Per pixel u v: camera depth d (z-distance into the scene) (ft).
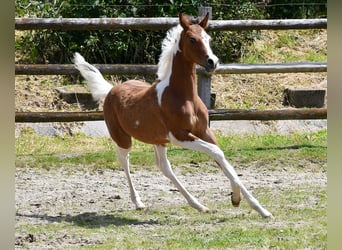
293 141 46.50
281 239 28.02
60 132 48.11
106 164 42.29
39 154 44.21
